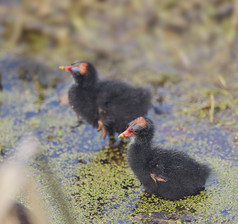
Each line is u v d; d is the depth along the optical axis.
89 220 8.73
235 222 8.51
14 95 14.28
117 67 15.83
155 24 17.45
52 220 8.70
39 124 12.73
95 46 16.75
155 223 8.60
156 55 16.30
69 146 11.66
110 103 11.70
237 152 11.05
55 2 17.92
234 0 17.12
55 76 15.34
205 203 9.14
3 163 10.77
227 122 12.55
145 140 9.70
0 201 4.83
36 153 11.07
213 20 17.14
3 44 17.11
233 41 16.30
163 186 9.30
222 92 14.17
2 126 12.59
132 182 10.09
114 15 17.78
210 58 15.90
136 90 12.15
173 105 13.60
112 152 11.44
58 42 17.08
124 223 8.62
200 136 11.91
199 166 9.61
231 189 9.56
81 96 11.94
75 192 9.69
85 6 17.92
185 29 17.12
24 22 17.22
